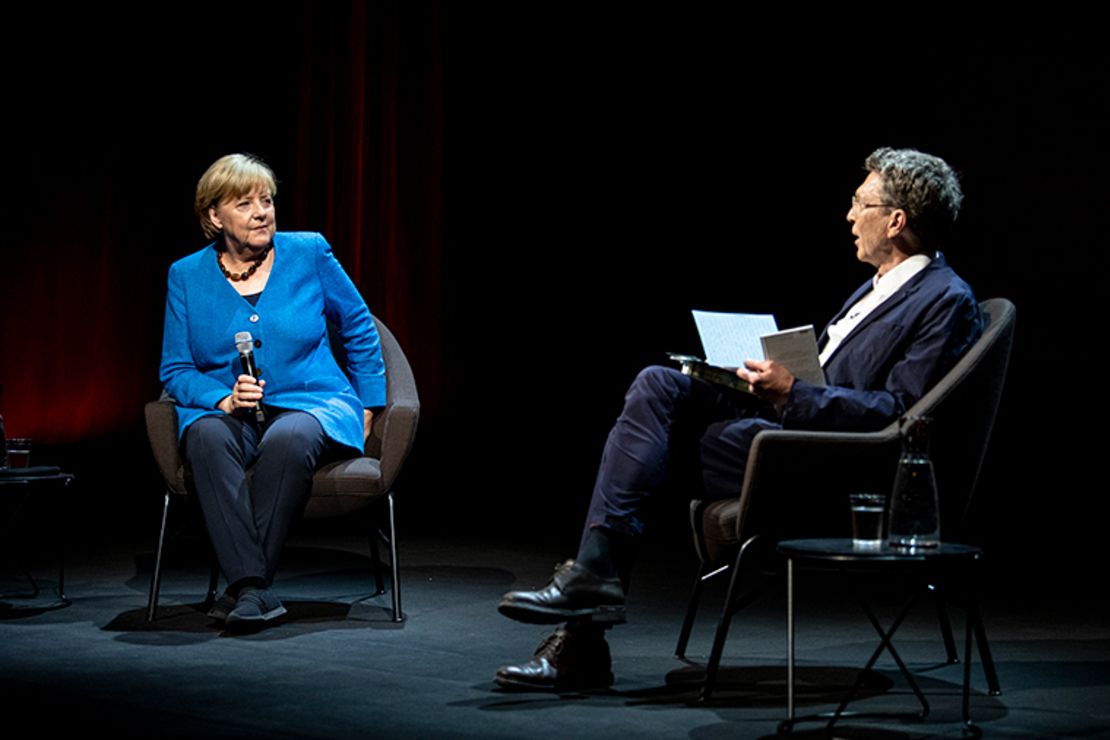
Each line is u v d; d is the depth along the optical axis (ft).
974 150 25.32
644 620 13.26
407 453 12.87
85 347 34.09
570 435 33.14
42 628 12.48
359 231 34.58
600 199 32.07
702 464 10.72
